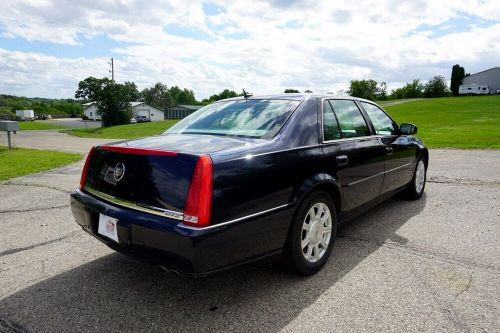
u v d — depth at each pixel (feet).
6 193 22.41
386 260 11.66
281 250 9.67
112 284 10.42
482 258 11.69
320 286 10.11
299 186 9.93
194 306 9.23
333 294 9.67
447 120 105.29
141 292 9.96
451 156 33.94
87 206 9.95
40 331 8.29
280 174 9.45
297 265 10.25
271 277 10.64
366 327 8.23
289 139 10.28
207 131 11.31
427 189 20.88
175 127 12.50
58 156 45.14
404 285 10.06
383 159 14.24
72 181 26.45
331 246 11.45
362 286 10.05
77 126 198.90
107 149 10.02
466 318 8.50
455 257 11.78
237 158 8.67
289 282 10.34
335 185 11.27
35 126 193.98
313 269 10.71
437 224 14.97
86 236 14.38
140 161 8.95
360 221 15.49
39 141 86.74
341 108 13.01
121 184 9.27
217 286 10.19
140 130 125.18
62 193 22.15
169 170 8.39
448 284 10.06
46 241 13.89
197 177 7.98
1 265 11.76
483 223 14.99
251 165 8.85
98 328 8.36
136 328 8.36
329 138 11.65
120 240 8.80
